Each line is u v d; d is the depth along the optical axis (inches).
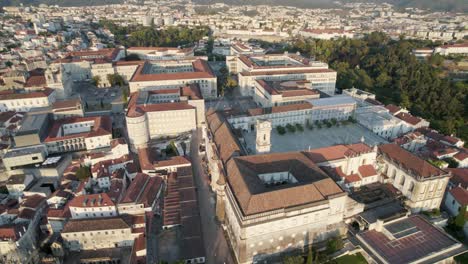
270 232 4414.4
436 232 4763.8
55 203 5684.1
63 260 4785.9
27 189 6082.7
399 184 5743.1
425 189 5349.4
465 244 4881.9
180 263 4153.5
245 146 7249.0
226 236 5093.5
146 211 5383.9
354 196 5565.9
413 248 4480.8
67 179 6309.1
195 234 4923.7
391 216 5068.9
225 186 5147.6
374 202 5413.4
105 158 6870.1
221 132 6530.5
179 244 4798.2
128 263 4726.9
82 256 4837.6
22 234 4749.0
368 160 5999.0
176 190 6013.8
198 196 6018.7
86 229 4805.6
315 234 4761.3
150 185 5935.0
